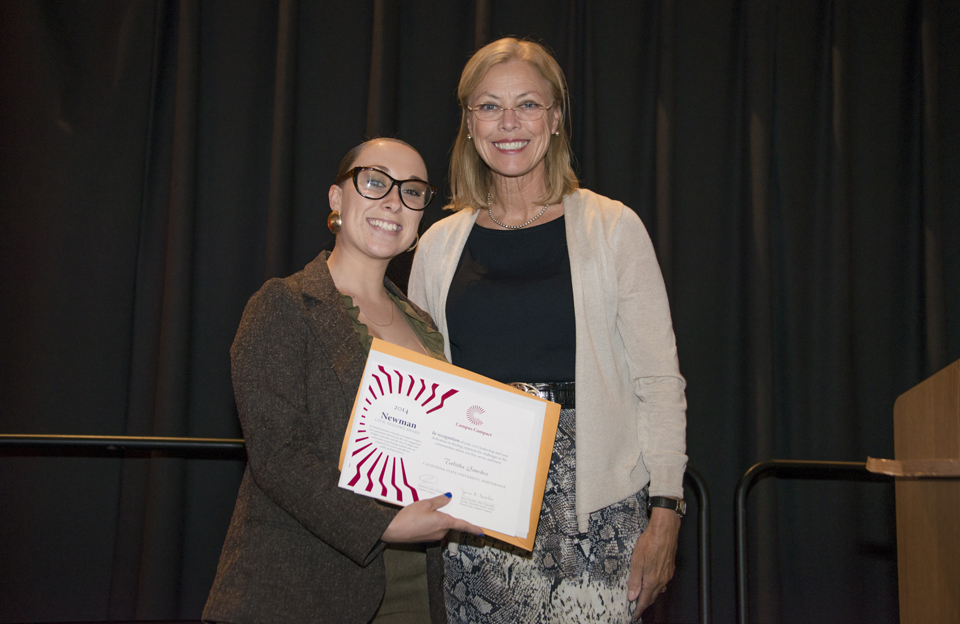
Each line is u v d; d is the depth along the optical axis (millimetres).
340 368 1093
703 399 2656
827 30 2734
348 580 1037
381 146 1280
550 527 1233
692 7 2764
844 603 2553
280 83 2574
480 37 2623
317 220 2660
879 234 2717
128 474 2475
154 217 2611
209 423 2562
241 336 1085
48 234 2520
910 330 2693
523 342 1350
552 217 1477
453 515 1054
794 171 2705
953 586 922
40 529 2463
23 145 2525
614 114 2709
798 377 2646
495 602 1239
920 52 2715
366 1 2736
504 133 1419
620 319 1374
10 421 2457
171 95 2658
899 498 1112
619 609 1215
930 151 2650
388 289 1384
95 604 2461
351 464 1032
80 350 2521
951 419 948
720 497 2611
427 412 1085
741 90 2740
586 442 1242
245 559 1001
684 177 2725
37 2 2547
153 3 2631
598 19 2734
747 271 2633
